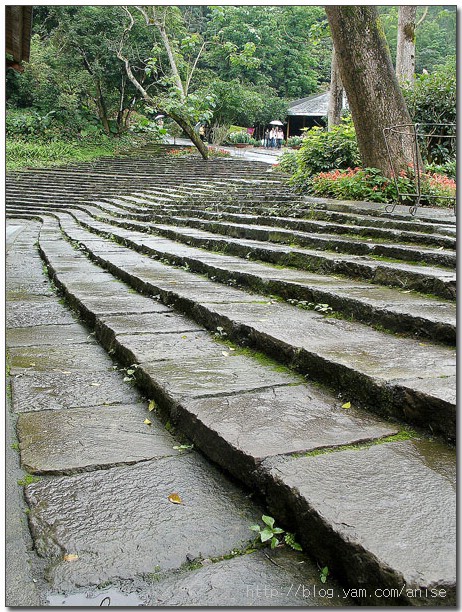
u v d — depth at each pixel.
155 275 5.57
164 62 31.92
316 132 12.99
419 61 45.12
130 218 12.69
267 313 3.79
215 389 2.62
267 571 1.60
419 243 5.71
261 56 43.78
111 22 31.53
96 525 1.80
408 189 9.08
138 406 2.78
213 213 9.78
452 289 3.79
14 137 28.77
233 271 5.08
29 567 1.62
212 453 2.18
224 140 37.56
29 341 3.96
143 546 1.70
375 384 2.36
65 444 2.33
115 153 30.09
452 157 13.34
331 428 2.20
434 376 2.38
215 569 1.61
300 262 5.42
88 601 1.49
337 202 9.19
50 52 32.22
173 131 36.94
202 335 3.69
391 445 2.06
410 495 1.71
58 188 20.50
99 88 33.56
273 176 17.97
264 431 2.17
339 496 1.71
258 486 1.91
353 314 3.66
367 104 9.55
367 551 1.46
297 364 2.89
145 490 2.00
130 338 3.55
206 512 1.87
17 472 2.12
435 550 1.46
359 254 5.61
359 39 9.44
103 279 5.98
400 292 4.08
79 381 3.13
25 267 7.62
